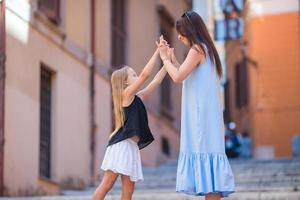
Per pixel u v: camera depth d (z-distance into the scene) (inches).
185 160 280.8
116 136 313.0
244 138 1234.0
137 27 856.9
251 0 1168.2
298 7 1151.6
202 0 1347.2
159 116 904.3
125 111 311.6
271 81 1150.3
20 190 515.5
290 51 1146.7
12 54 515.2
